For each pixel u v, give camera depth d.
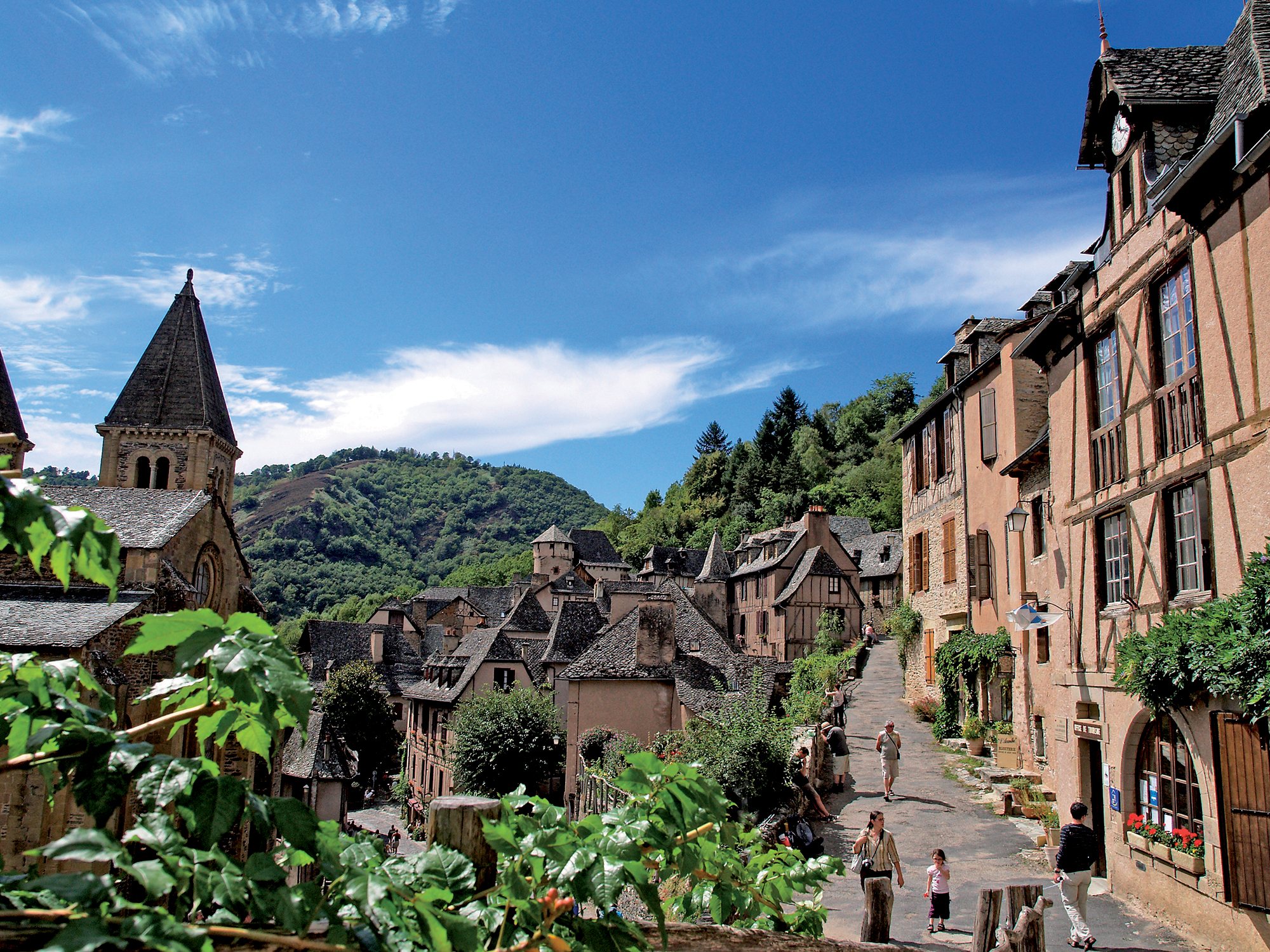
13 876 2.29
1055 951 10.05
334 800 38.47
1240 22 11.74
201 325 37.41
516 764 31.50
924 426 26.94
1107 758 12.68
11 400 27.17
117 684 16.33
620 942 3.02
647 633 28.92
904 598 28.75
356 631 63.66
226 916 2.32
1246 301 9.96
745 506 92.38
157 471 35.12
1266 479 9.55
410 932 2.49
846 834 15.66
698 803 3.50
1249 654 8.91
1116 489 12.90
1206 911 10.09
